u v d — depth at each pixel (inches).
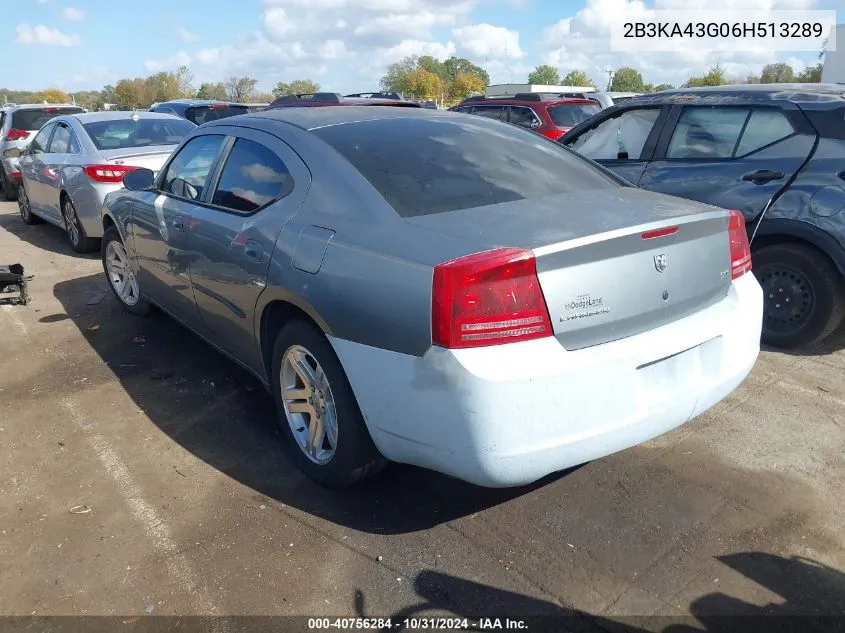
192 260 152.3
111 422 148.6
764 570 100.5
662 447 135.0
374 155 123.3
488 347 91.8
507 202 113.1
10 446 138.4
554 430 94.0
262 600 96.5
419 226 103.9
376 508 117.3
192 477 127.2
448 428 94.3
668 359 104.3
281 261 118.6
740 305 116.0
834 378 165.9
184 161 168.6
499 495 120.3
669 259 104.5
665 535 108.7
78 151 300.8
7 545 108.2
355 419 110.4
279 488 123.6
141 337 200.4
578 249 94.0
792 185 175.8
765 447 134.2
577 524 111.9
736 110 192.9
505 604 95.2
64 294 246.2
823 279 173.8
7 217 425.1
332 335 108.2
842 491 119.2
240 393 162.7
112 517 115.1
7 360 183.8
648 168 207.5
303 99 542.6
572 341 95.7
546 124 432.8
